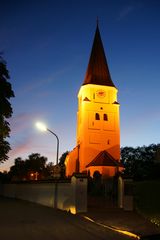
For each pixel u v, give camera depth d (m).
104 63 62.31
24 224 16.31
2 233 13.57
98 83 58.78
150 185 21.48
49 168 90.62
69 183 23.52
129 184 24.16
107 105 57.59
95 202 26.64
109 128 56.47
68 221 17.92
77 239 12.70
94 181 36.16
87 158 54.09
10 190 43.25
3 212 21.89
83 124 55.84
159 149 29.72
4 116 31.08
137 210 22.20
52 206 26.33
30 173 86.75
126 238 13.37
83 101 56.84
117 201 25.30
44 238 12.66
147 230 15.09
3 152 35.12
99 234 14.09
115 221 18.03
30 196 33.38
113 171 50.69
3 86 30.11
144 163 54.44
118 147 55.88
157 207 19.28
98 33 64.81
